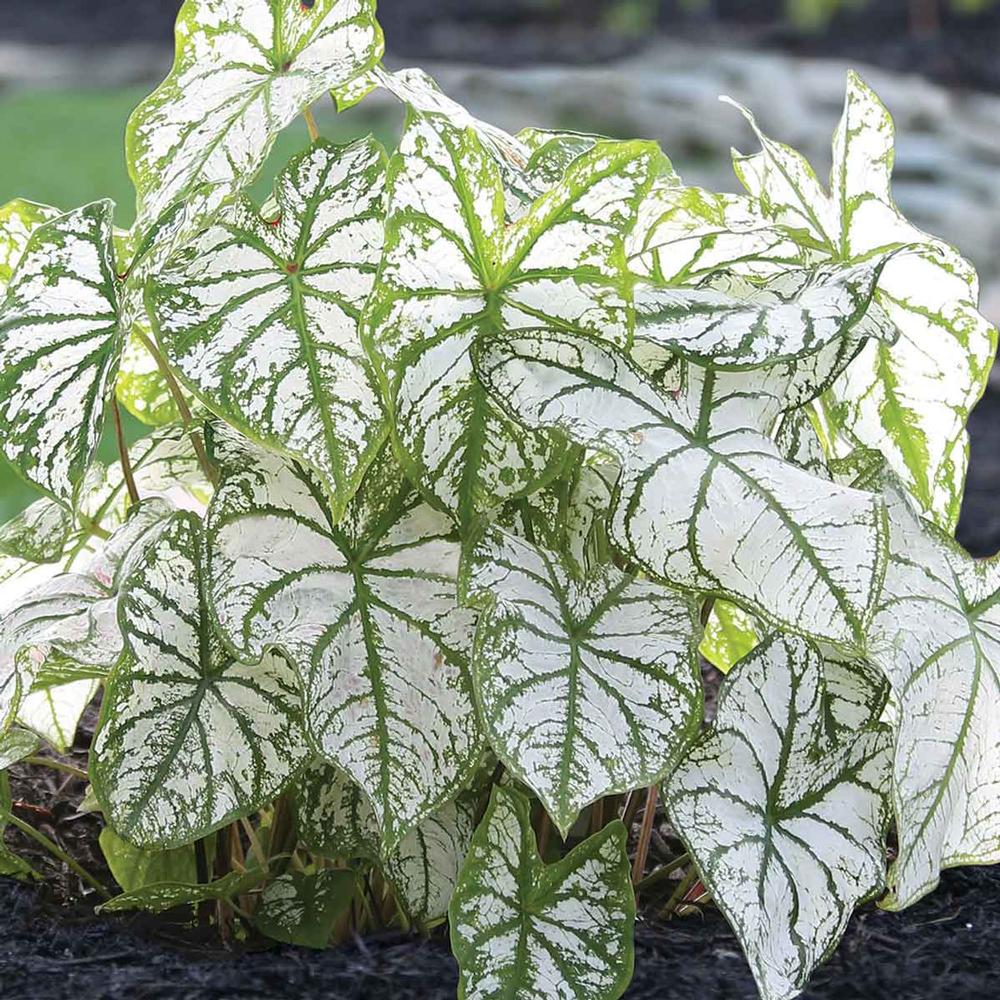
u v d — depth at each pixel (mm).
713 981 1873
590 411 1820
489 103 8430
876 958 1933
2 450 1854
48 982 1871
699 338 1824
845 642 1771
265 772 1881
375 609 1861
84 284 1897
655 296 1881
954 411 2070
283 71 1922
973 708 1872
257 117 1872
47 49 10523
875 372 2080
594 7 11031
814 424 2119
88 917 2016
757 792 1843
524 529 1889
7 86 9383
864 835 1866
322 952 1925
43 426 1858
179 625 1887
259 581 1847
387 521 1882
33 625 1907
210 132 1893
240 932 1980
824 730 1871
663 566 1809
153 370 2178
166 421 2211
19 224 2072
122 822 1860
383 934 1960
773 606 1787
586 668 1813
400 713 1841
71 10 11781
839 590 1776
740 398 1857
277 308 1850
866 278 1842
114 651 1875
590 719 1794
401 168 1805
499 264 1836
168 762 1873
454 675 1855
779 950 1799
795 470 1824
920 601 1885
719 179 7539
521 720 1780
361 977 1876
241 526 1860
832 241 2064
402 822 1820
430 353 1825
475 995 1804
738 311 1849
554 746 1777
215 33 1950
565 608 1834
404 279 1815
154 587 1887
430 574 1876
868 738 1881
